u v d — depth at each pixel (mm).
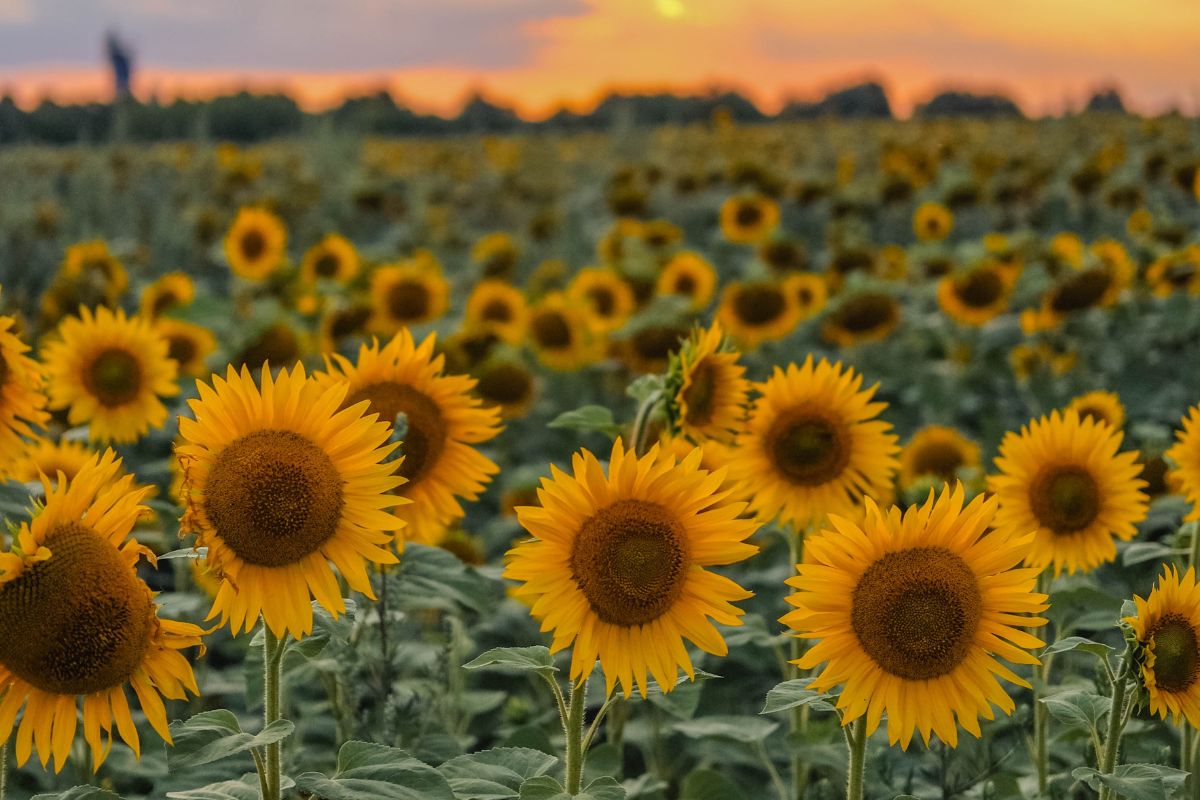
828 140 27000
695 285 10023
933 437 6098
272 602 2717
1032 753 4020
